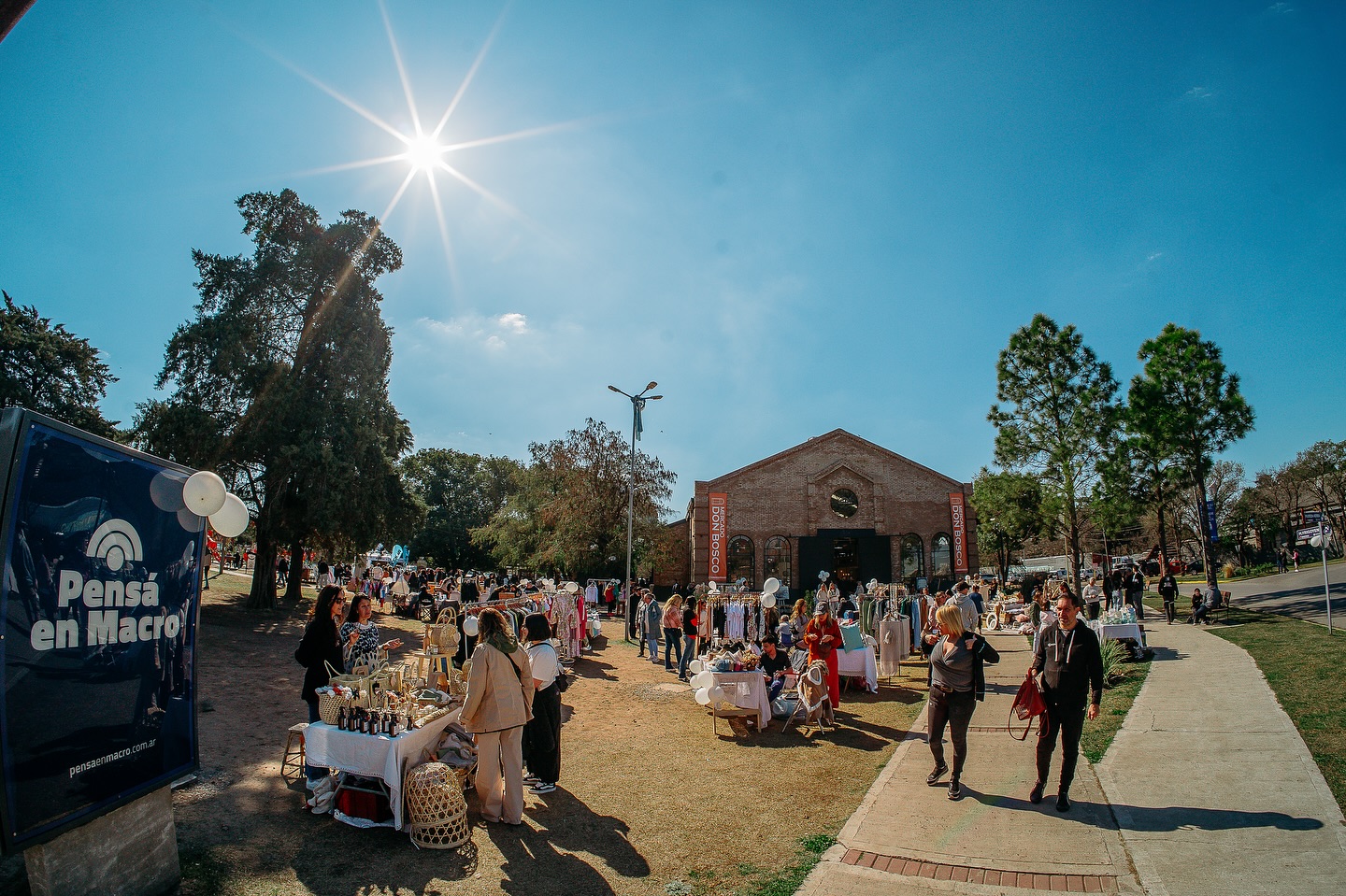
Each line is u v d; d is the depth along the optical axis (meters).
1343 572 32.22
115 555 4.71
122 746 4.67
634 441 25.78
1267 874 5.01
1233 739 8.09
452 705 7.60
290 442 22.83
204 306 23.47
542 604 15.89
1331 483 51.47
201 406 21.81
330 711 6.50
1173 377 24.42
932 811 6.71
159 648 5.06
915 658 18.50
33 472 4.11
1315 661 12.09
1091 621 16.16
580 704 12.39
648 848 6.10
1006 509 25.31
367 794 6.39
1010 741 9.06
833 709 10.88
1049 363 24.70
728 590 30.06
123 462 4.82
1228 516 55.31
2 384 23.91
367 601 8.41
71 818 4.25
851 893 5.17
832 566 37.59
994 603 26.34
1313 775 6.75
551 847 6.10
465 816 6.17
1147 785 6.93
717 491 38.75
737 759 8.88
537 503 41.69
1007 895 5.04
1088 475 24.22
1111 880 5.13
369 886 5.30
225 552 39.50
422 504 27.67
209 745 8.26
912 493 39.53
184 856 5.52
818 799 7.32
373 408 24.91
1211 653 14.44
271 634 18.30
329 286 24.67
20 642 4.00
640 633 19.28
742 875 5.57
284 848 5.82
